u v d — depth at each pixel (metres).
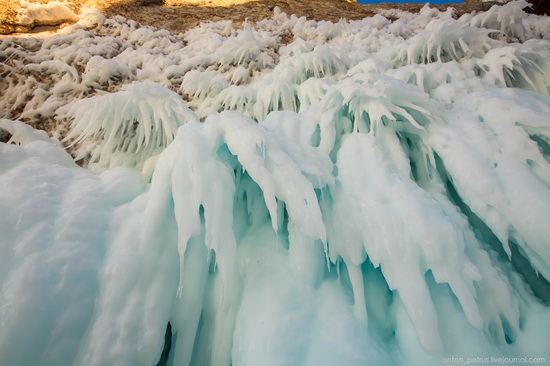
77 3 6.64
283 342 1.59
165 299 1.72
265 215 2.29
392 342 1.80
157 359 1.60
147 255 1.79
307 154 2.21
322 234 1.77
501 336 1.70
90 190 2.12
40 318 1.43
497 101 2.48
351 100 2.59
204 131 2.17
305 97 3.28
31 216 1.73
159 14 7.16
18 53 4.35
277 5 7.83
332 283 1.94
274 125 2.63
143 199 2.14
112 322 1.55
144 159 2.90
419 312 1.57
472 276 1.67
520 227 1.87
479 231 2.22
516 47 3.34
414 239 1.72
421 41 3.93
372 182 2.05
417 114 2.60
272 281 1.86
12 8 5.61
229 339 1.82
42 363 1.38
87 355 1.46
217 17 7.10
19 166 2.19
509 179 2.00
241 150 2.00
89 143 3.09
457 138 2.33
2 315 1.38
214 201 1.79
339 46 4.64
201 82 3.70
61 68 4.17
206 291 2.00
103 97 2.77
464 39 4.01
